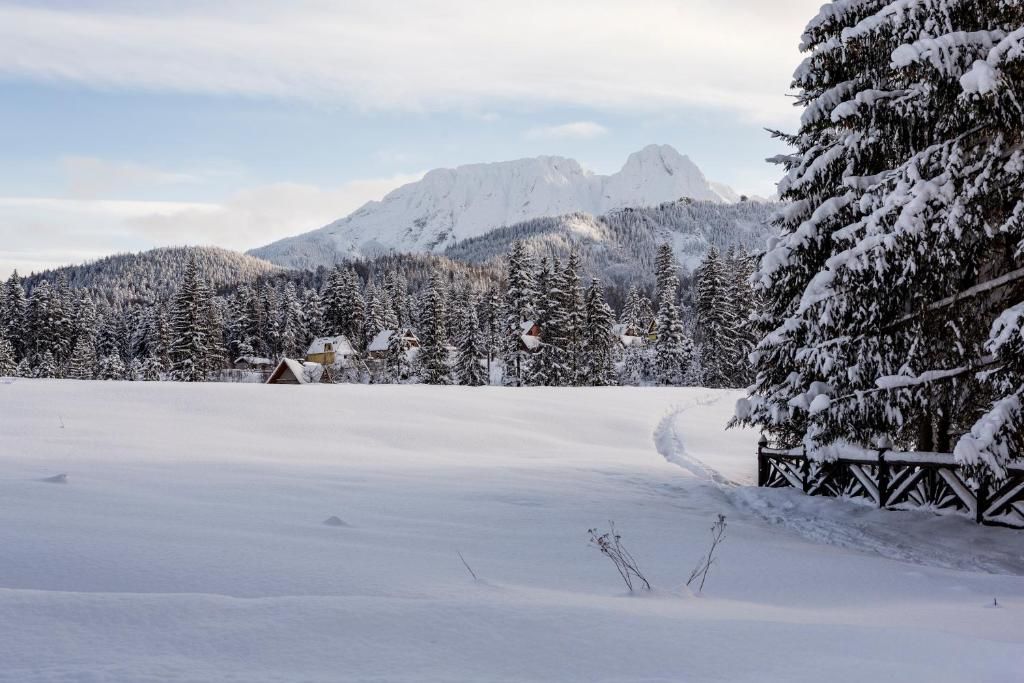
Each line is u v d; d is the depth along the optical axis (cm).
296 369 6631
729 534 1091
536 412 3053
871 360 1265
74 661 313
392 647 365
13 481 941
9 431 1773
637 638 410
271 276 19212
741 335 6850
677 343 7625
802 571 852
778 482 1625
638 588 686
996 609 662
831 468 1466
